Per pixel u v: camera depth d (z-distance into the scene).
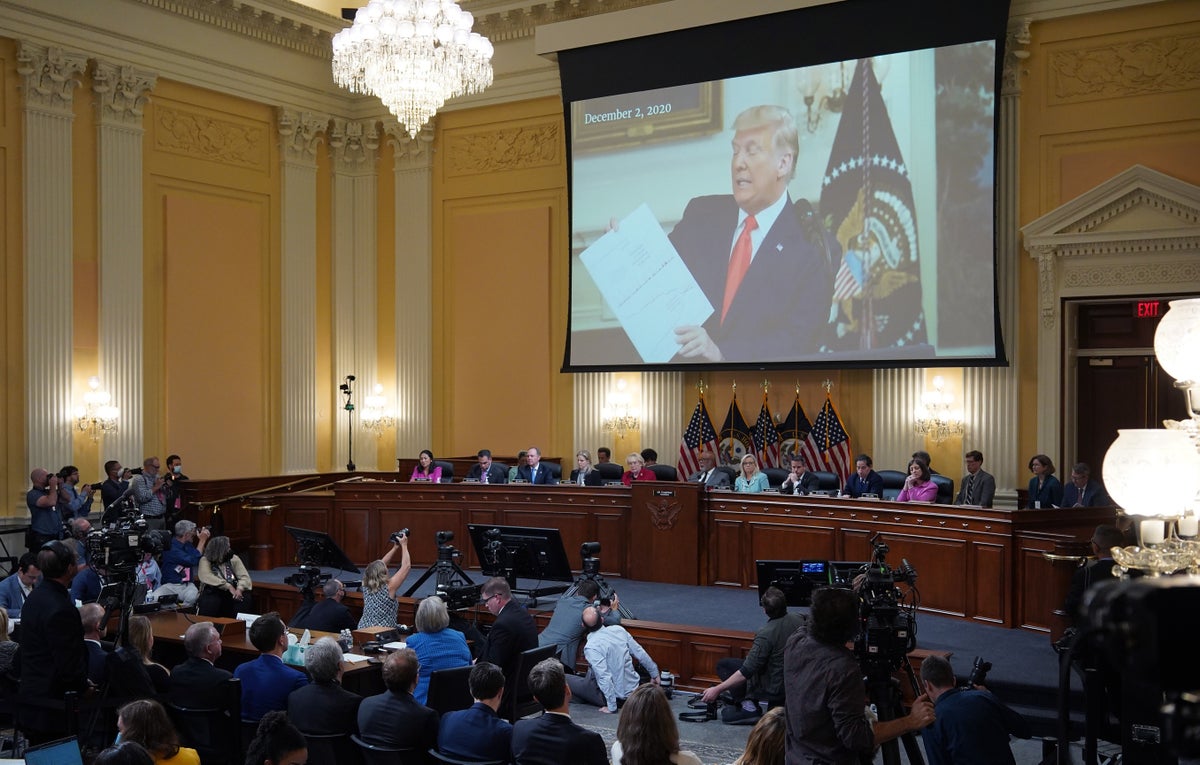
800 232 13.65
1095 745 3.44
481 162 16.62
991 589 9.95
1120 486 3.03
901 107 12.96
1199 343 3.15
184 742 5.91
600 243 15.12
